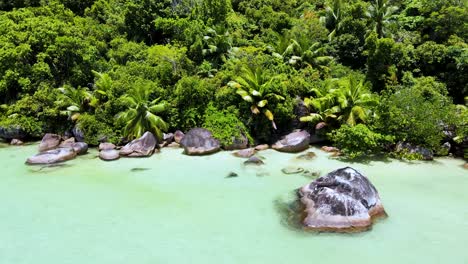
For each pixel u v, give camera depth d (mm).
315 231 14375
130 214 15914
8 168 21531
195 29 34188
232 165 22078
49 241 13820
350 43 35469
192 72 31750
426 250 13227
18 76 29594
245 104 26812
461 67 30141
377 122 24031
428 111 23406
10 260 12664
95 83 29328
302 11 43469
